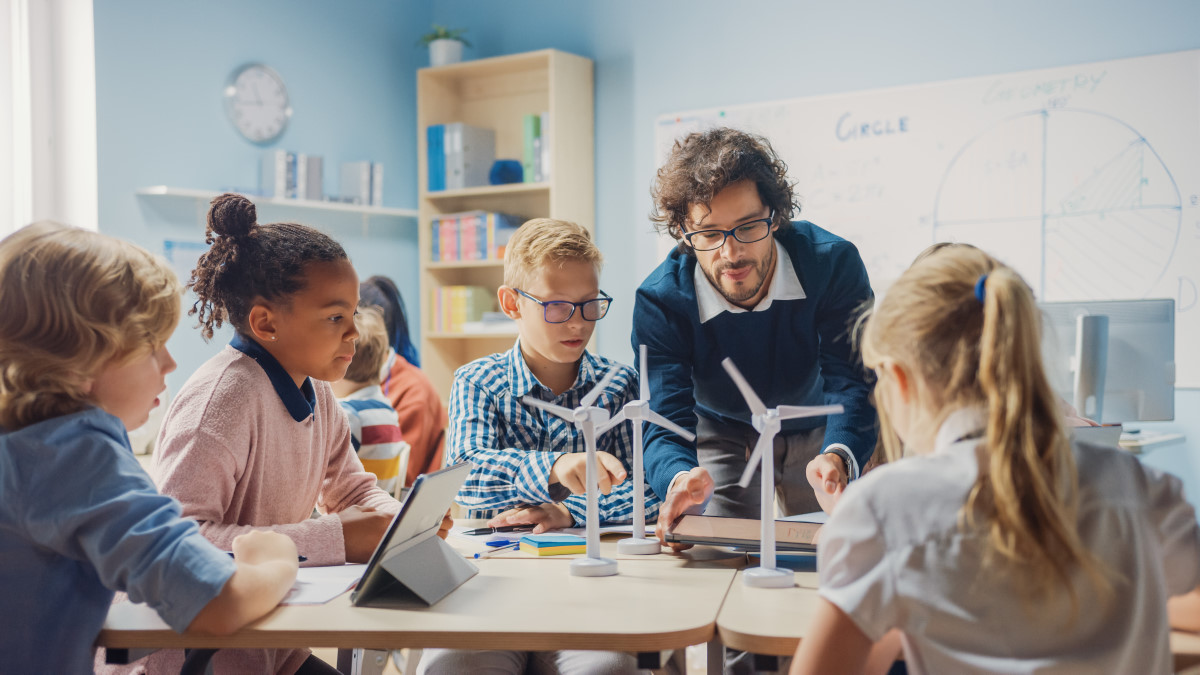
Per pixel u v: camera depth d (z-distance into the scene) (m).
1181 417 3.18
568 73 4.09
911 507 0.83
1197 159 3.10
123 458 1.07
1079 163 3.28
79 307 1.05
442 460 2.79
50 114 3.35
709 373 1.84
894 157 3.58
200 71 3.61
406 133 4.55
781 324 1.76
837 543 0.86
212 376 1.36
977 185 3.45
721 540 1.33
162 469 1.30
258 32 3.83
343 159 4.22
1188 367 3.15
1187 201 3.12
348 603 1.13
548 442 1.70
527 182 4.16
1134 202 3.20
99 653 1.36
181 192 3.39
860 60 3.65
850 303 1.74
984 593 0.80
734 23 3.90
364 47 4.32
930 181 3.53
